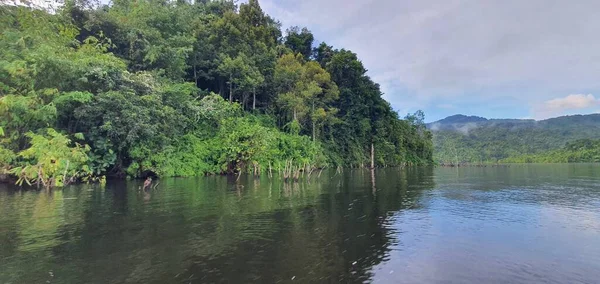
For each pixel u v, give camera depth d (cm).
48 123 2675
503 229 1414
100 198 2044
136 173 3300
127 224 1388
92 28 3803
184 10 5156
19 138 2583
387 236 1280
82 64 2859
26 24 2838
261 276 867
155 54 3925
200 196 2173
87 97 2759
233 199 2062
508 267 969
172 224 1398
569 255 1080
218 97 4391
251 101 5812
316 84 5541
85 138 3000
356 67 7188
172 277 848
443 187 3059
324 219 1547
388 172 5684
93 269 893
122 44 4038
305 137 5300
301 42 7912
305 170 4859
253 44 5544
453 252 1098
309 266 948
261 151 3988
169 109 3447
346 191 2592
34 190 2369
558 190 2841
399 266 961
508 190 2833
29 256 989
